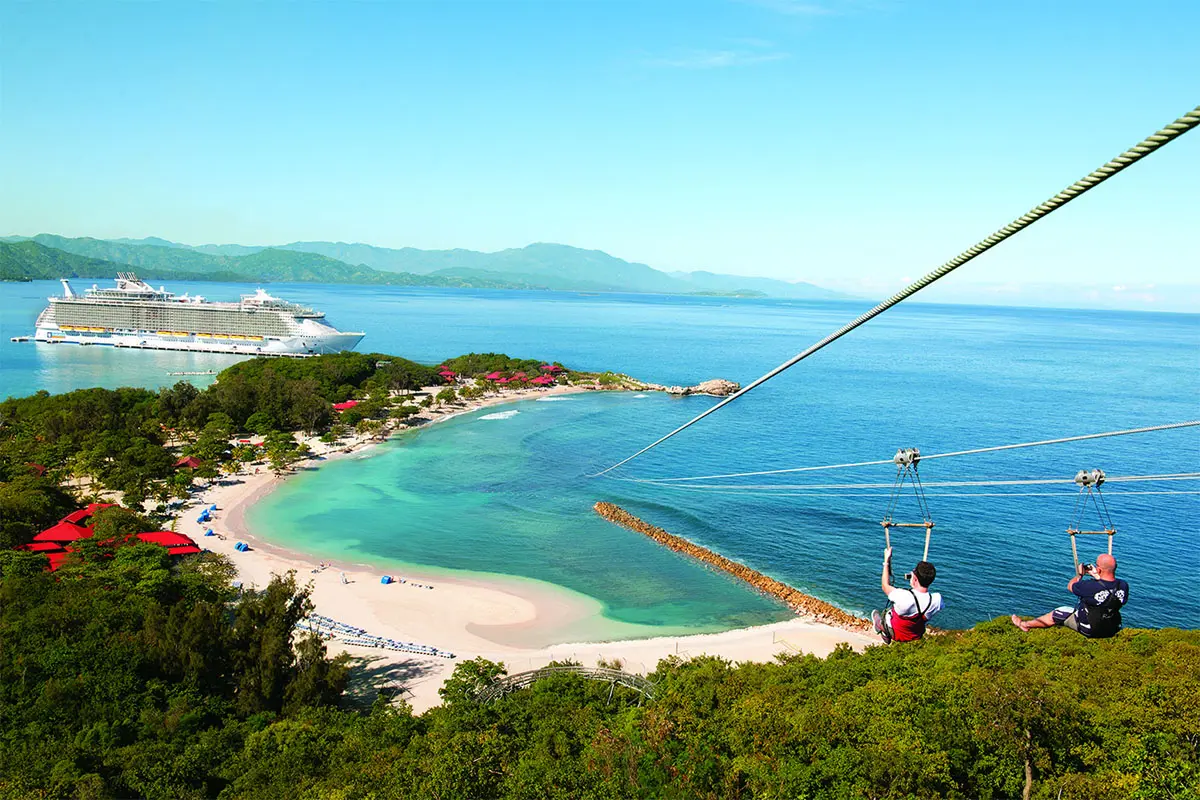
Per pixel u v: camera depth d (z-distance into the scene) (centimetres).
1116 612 1566
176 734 3634
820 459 10806
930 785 2573
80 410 10331
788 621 5906
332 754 3403
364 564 6856
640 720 3388
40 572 5344
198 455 9562
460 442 11588
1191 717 2695
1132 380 19650
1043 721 2653
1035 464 10431
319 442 11262
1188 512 8269
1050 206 707
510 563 6969
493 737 3306
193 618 4316
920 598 1419
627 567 6912
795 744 2934
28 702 3734
